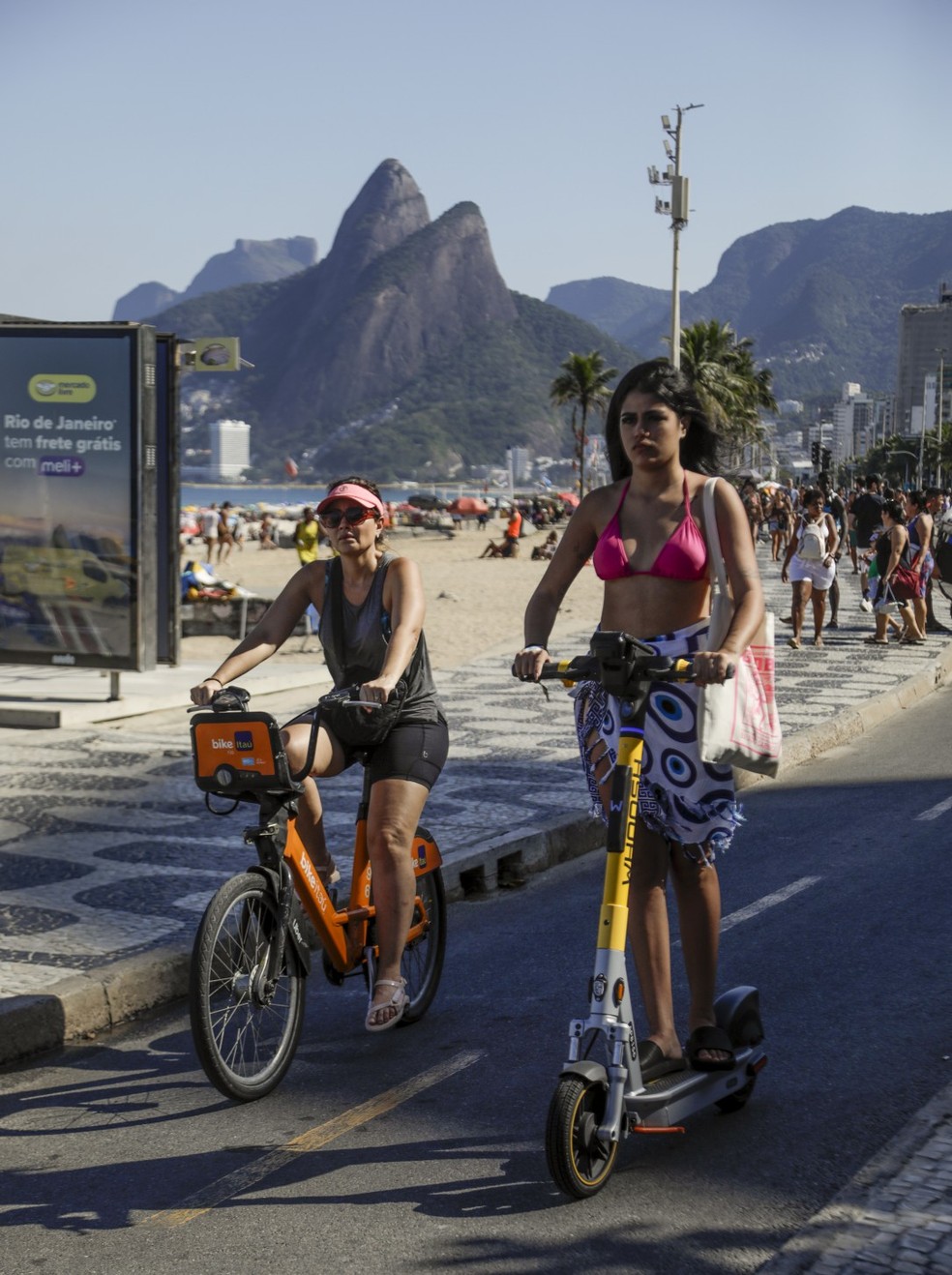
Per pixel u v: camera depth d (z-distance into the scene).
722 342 65.75
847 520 28.94
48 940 5.74
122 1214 3.59
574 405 86.00
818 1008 5.10
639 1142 3.94
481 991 5.49
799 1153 3.83
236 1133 4.11
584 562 4.19
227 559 43.59
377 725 4.75
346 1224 3.49
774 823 8.49
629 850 3.68
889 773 10.06
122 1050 4.91
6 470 11.72
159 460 13.06
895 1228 3.31
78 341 11.48
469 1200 3.60
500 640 18.77
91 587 11.71
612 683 3.65
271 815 4.48
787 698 12.93
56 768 9.59
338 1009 5.32
